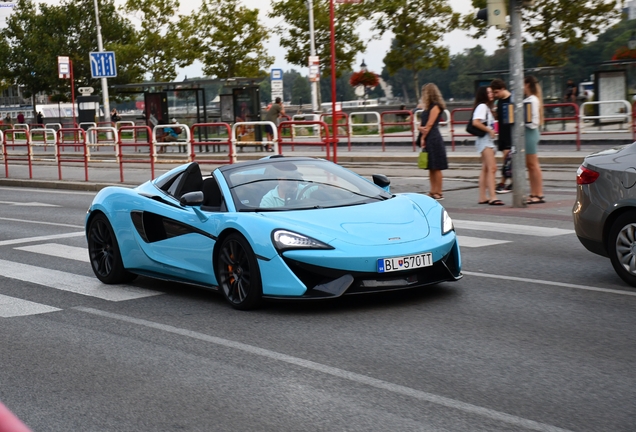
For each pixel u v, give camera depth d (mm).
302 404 4641
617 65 28297
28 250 11211
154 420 4535
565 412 4277
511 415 4270
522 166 12633
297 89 142000
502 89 13000
